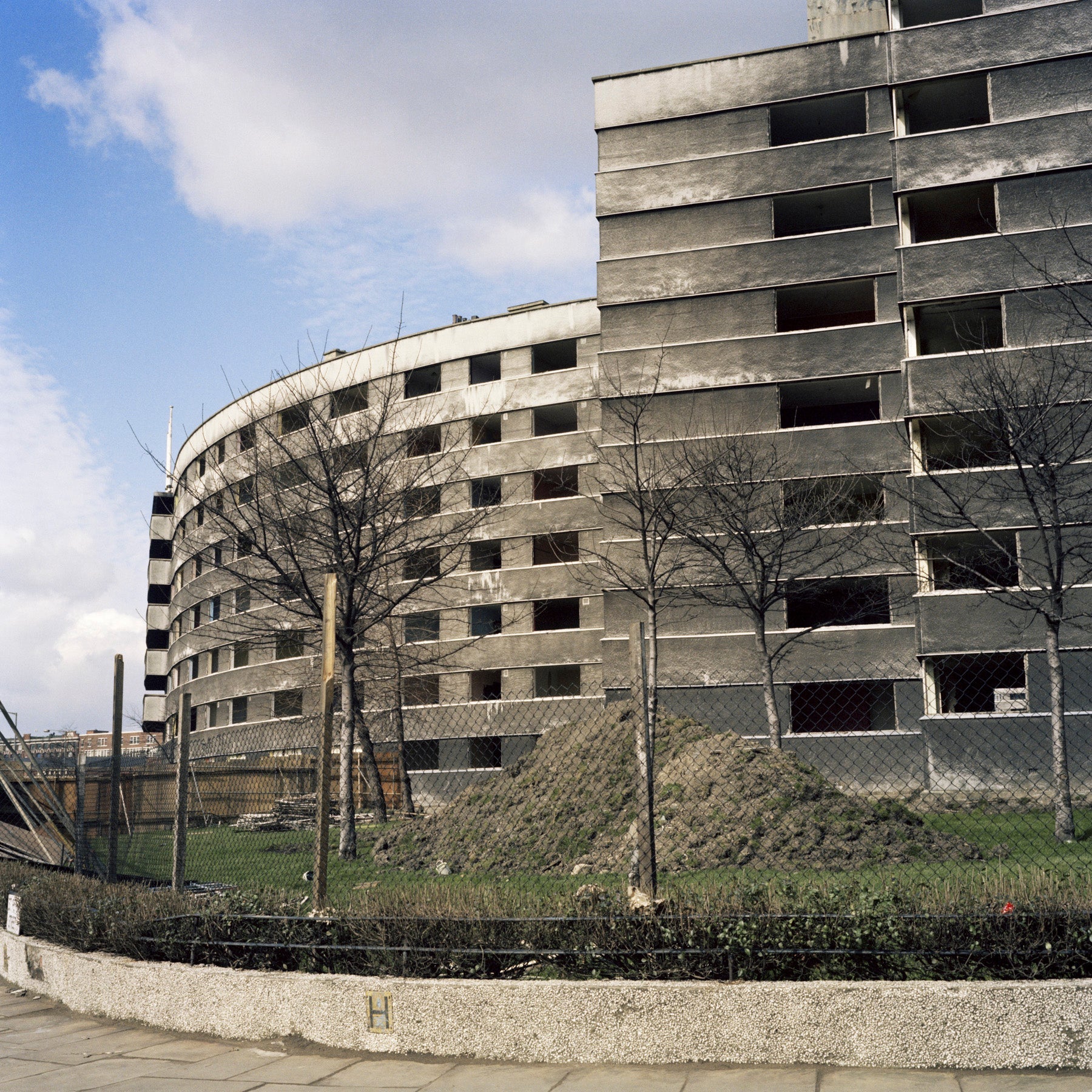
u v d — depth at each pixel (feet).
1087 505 78.64
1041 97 99.60
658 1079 17.75
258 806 43.37
